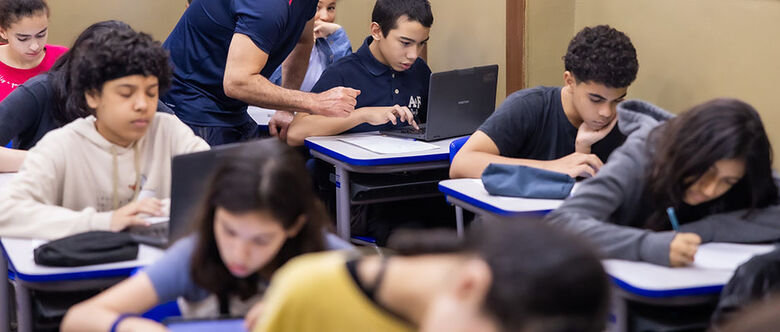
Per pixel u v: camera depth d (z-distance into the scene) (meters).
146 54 2.26
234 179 1.48
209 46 3.67
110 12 6.18
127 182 2.40
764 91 3.13
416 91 3.99
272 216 1.47
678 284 1.91
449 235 1.21
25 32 3.65
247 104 3.82
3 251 2.32
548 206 2.54
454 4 4.97
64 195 2.33
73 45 2.77
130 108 2.27
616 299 2.01
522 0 4.22
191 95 3.71
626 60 2.80
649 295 1.90
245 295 1.60
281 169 1.48
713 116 2.00
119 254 2.07
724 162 1.99
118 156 2.38
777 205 2.20
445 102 3.61
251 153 1.51
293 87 4.45
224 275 1.57
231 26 3.61
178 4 6.33
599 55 2.80
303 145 3.73
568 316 0.91
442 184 2.84
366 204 3.57
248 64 3.51
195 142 2.48
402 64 3.85
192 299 1.63
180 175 2.01
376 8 3.84
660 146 2.10
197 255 1.56
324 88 3.83
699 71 3.44
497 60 4.62
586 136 2.93
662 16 3.60
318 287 1.21
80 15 6.12
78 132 2.35
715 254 2.10
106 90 2.26
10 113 2.78
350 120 3.71
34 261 2.07
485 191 2.74
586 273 0.92
